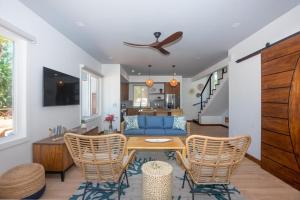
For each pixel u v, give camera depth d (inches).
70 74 162.9
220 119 346.9
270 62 118.1
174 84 290.7
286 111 104.0
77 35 149.3
